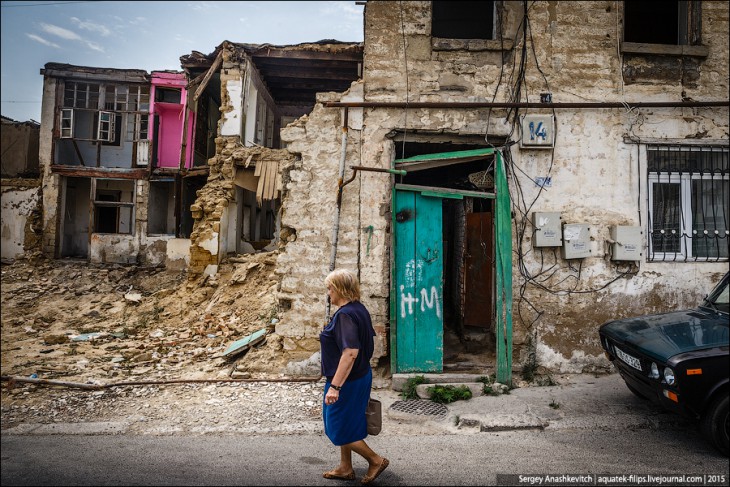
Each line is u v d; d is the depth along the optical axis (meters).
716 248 6.22
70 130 15.15
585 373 5.97
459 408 4.89
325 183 5.91
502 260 5.81
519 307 5.92
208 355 6.89
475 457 3.76
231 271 10.69
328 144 5.92
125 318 9.31
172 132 15.68
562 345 5.97
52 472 3.45
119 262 15.27
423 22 5.97
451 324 8.17
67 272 13.70
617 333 4.53
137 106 15.36
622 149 6.07
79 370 6.14
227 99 11.71
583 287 5.99
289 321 5.89
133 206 15.43
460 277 7.57
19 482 3.28
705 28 6.22
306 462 3.66
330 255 5.83
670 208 6.21
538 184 5.98
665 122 6.12
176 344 7.52
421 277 5.82
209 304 9.48
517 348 5.93
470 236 7.21
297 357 5.87
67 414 4.68
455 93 5.96
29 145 17.20
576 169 6.02
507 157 5.96
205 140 16.17
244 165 11.68
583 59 6.05
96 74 15.05
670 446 3.97
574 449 3.92
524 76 6.00
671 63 6.16
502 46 5.97
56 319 9.50
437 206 5.90
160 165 15.50
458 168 7.64
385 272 5.80
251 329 7.84
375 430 3.24
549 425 4.45
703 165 6.26
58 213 15.42
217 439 4.13
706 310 4.63
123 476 3.39
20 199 15.40
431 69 5.96
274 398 5.12
